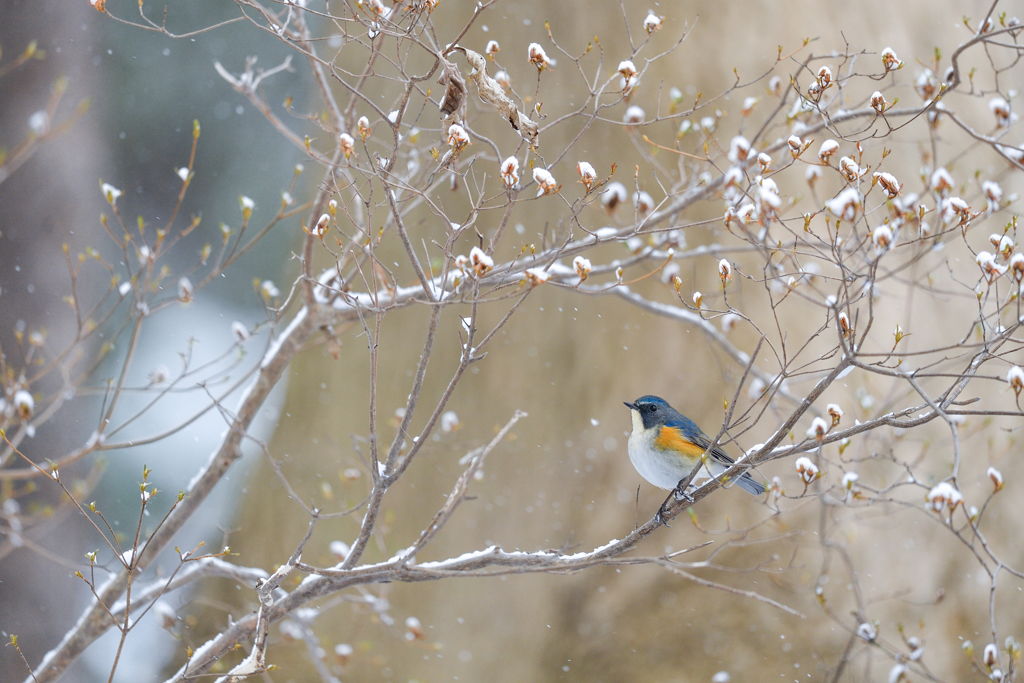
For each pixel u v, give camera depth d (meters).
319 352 19.78
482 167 11.83
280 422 19.56
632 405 7.49
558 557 5.43
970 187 13.98
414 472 16.78
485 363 17.14
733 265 5.32
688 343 15.53
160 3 25.47
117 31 25.02
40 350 13.22
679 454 7.11
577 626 14.22
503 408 16.83
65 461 6.93
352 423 18.45
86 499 15.26
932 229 7.42
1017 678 11.28
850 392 13.32
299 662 14.55
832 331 14.12
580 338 16.52
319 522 17.22
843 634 12.45
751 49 15.66
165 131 25.98
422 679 14.47
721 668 12.53
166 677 14.89
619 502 15.31
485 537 15.88
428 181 6.24
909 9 15.76
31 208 14.25
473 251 4.44
